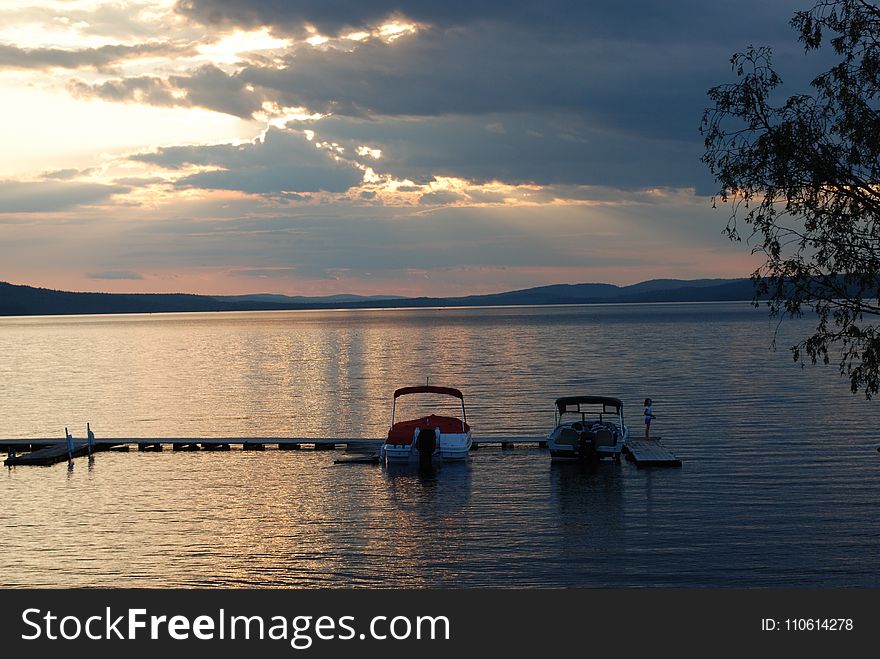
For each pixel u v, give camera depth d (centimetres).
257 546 2844
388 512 3266
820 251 2036
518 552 2745
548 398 6812
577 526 3008
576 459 4278
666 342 14225
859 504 3183
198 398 7425
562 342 14888
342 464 4275
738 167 2048
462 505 3356
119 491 3675
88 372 10512
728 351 11788
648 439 4622
